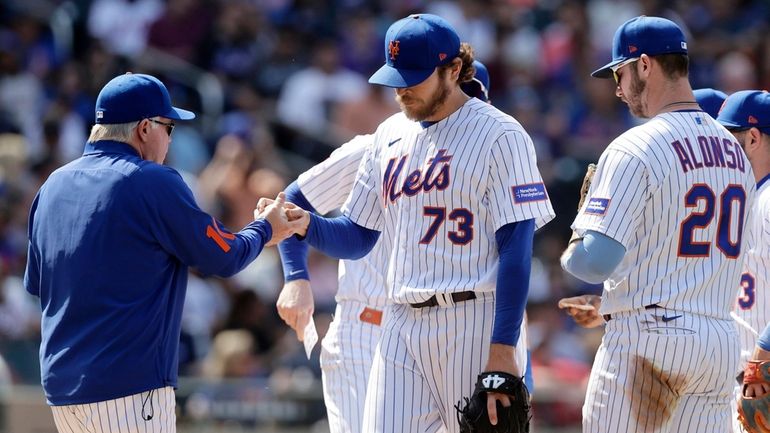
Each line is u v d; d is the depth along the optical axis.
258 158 43.75
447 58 16.80
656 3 57.88
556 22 55.38
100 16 51.75
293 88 48.25
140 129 17.14
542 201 16.59
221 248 16.67
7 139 44.28
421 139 17.25
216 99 47.84
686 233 16.03
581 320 18.81
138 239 16.45
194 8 50.66
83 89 46.78
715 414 16.38
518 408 16.20
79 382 16.36
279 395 30.30
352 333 19.72
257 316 37.06
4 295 36.50
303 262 20.06
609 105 50.88
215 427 29.80
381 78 16.73
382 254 19.58
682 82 16.66
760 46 55.38
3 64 48.72
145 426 16.50
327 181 19.89
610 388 16.28
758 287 18.59
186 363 36.22
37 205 17.30
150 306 16.55
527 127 48.75
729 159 16.47
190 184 42.28
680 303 16.00
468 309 16.86
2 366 32.12
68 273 16.55
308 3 53.28
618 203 15.88
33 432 29.48
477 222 16.83
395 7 54.12
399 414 17.09
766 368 17.19
